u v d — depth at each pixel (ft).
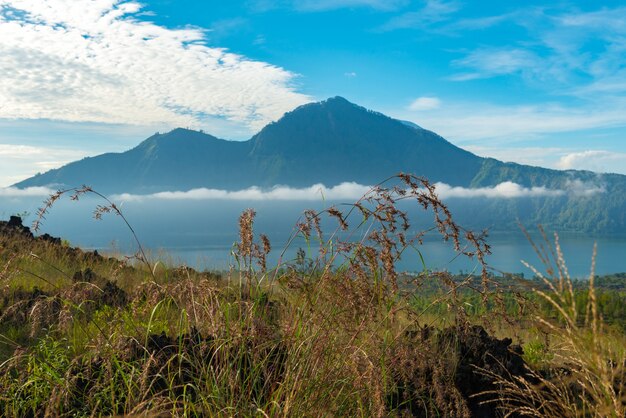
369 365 10.67
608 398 8.88
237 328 11.55
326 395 11.02
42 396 12.35
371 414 11.02
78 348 14.39
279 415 10.32
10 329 16.75
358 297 11.64
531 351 14.25
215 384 10.59
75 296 12.83
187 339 12.32
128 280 21.43
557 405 11.48
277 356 11.50
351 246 11.56
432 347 13.69
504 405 12.50
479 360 13.84
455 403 12.51
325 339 11.23
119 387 11.53
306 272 11.78
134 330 12.61
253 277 11.78
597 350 8.45
